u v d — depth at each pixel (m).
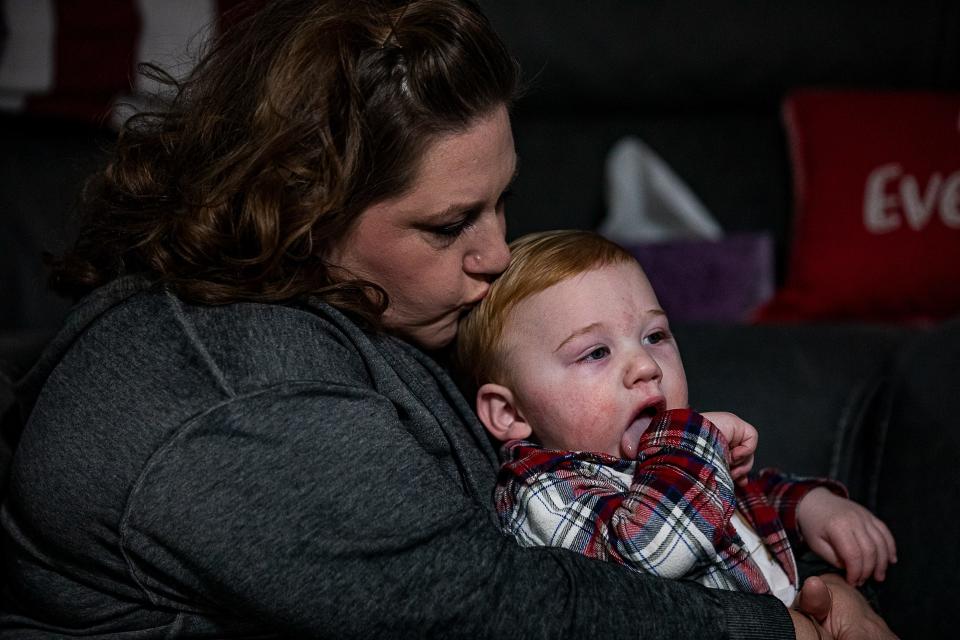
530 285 1.04
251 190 0.81
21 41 1.86
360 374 0.84
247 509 0.71
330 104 0.80
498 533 0.78
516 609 0.73
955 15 2.05
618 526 0.88
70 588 0.83
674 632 0.76
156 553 0.75
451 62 0.79
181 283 0.81
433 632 0.72
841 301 1.90
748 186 2.12
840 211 1.92
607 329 1.01
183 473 0.71
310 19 0.82
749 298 1.94
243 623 0.82
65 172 1.92
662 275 1.95
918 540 1.07
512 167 0.88
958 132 1.93
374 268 0.87
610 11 2.09
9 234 1.89
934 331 1.29
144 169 0.89
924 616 1.03
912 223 1.88
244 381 0.74
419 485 0.75
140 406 0.74
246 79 0.85
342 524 0.71
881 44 2.07
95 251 0.91
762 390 1.30
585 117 2.18
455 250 0.88
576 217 2.15
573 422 1.01
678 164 2.13
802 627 0.83
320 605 0.71
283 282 0.84
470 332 1.09
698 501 0.87
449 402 0.97
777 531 0.99
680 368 1.04
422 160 0.80
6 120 1.92
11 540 0.87
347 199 0.81
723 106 2.15
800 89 2.08
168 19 1.85
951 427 1.13
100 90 1.86
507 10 2.09
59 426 0.77
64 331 0.85
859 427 1.25
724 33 2.08
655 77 2.11
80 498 0.75
